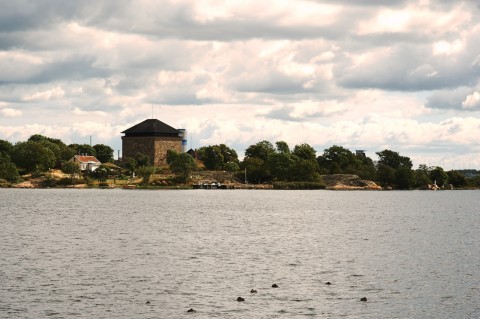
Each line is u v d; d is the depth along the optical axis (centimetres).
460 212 19725
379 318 5228
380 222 14925
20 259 7900
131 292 6019
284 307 5516
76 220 14412
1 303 5550
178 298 5800
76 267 7306
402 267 7462
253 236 11000
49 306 5481
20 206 19838
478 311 5425
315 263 7750
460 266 7550
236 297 5841
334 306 5556
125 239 10288
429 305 5606
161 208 19362
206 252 8694
